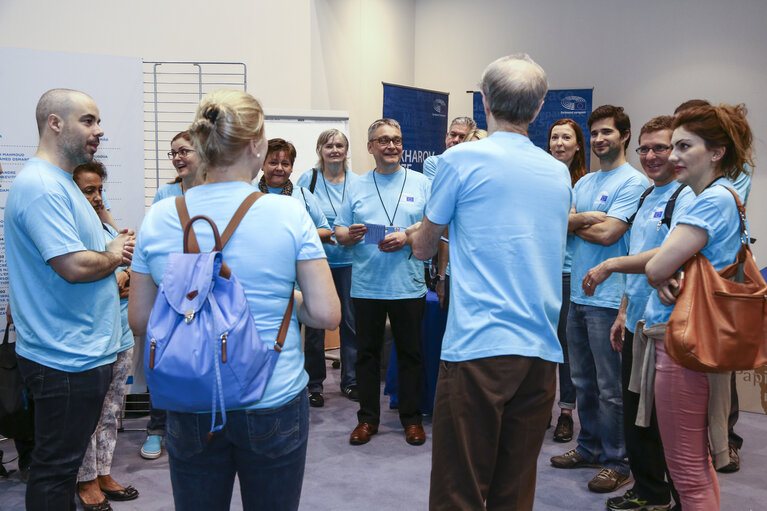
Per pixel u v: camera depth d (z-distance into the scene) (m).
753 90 5.66
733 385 3.08
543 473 2.98
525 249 1.65
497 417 1.63
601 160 2.95
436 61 6.70
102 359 2.02
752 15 5.62
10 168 3.35
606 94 6.14
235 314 1.27
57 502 1.96
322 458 3.16
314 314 1.41
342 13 5.56
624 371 2.43
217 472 1.39
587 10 6.13
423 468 3.04
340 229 3.36
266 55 5.02
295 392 1.38
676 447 1.85
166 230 1.36
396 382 3.88
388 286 3.32
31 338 1.92
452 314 1.72
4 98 3.33
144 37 4.80
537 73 1.70
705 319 1.72
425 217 1.78
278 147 3.71
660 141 2.34
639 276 2.35
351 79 5.73
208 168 1.40
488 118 1.80
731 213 1.74
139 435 3.53
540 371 1.68
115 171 3.62
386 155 3.38
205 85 4.89
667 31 5.89
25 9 4.62
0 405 2.45
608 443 2.83
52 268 1.91
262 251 1.33
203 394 1.26
